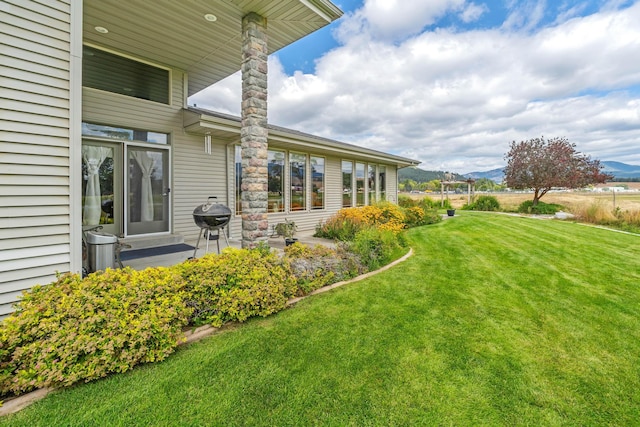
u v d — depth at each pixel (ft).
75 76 8.12
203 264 9.49
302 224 27.50
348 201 33.99
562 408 5.75
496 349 7.82
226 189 21.54
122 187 17.01
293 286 10.73
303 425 5.21
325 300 10.85
